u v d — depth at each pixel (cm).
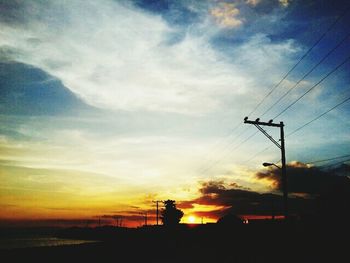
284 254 2797
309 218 3869
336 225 3362
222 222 6600
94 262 3238
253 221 5381
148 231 8981
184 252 3912
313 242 2898
